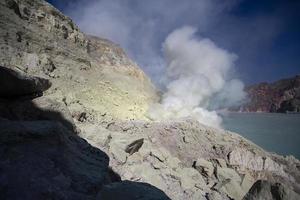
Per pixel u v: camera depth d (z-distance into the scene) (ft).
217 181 38.73
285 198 29.55
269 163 48.08
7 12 58.75
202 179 36.88
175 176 32.83
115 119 51.88
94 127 29.84
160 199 10.43
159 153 36.60
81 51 90.74
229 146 52.54
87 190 11.71
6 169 10.10
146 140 43.96
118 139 31.37
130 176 26.86
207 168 40.57
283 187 30.32
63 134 14.84
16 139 11.93
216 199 31.09
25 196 9.30
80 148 16.19
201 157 47.96
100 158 16.65
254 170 45.78
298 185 44.60
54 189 10.28
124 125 48.52
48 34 72.69
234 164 46.37
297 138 94.02
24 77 19.31
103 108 57.41
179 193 29.60
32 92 20.65
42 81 21.85
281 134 101.76
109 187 10.75
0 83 17.43
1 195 9.02
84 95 58.65
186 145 50.44
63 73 62.28
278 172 46.85
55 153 12.64
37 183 10.09
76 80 64.85
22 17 64.49
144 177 28.40
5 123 12.92
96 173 13.44
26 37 59.62
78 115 35.45
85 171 13.12
